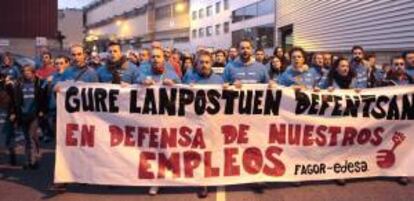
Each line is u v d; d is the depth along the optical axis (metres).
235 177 7.89
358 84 9.91
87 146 7.78
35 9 37.78
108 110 7.79
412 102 8.39
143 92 7.77
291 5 29.47
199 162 7.83
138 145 7.80
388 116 8.35
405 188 8.05
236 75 8.90
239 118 7.90
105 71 8.60
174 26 71.31
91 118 7.79
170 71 8.55
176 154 7.81
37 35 37.84
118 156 7.78
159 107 7.79
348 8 20.25
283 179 8.04
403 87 8.39
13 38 36.97
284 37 32.78
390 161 8.40
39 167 9.59
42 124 11.91
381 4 17.30
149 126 7.79
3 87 9.46
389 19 16.73
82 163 7.79
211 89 7.82
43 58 13.62
